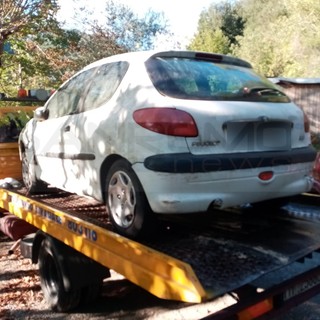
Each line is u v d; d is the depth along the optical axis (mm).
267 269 2928
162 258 2719
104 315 4281
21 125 6746
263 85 3850
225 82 3639
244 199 3330
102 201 3867
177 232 3697
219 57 3973
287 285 3178
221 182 3176
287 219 4082
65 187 4543
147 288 2832
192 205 3121
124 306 4426
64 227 3875
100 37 15883
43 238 4367
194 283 2482
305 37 23797
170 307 4398
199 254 3197
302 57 24609
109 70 4027
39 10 12258
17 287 5051
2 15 11797
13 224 4969
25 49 13625
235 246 3355
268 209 4293
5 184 5773
